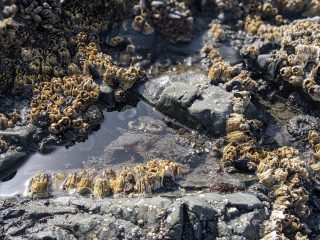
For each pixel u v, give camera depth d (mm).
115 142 1517
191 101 1538
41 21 1585
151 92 1588
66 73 1570
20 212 1339
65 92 1520
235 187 1415
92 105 1540
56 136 1493
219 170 1461
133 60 1655
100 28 1664
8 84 1539
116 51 1669
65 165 1468
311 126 1556
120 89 1577
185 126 1554
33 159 1470
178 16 1707
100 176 1430
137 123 1559
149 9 1711
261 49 1654
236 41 1715
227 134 1505
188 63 1685
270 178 1412
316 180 1458
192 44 1722
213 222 1328
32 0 1574
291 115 1587
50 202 1370
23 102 1520
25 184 1426
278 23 1767
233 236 1317
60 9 1604
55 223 1321
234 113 1517
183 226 1316
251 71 1653
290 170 1429
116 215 1328
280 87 1619
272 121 1573
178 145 1515
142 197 1380
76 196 1393
